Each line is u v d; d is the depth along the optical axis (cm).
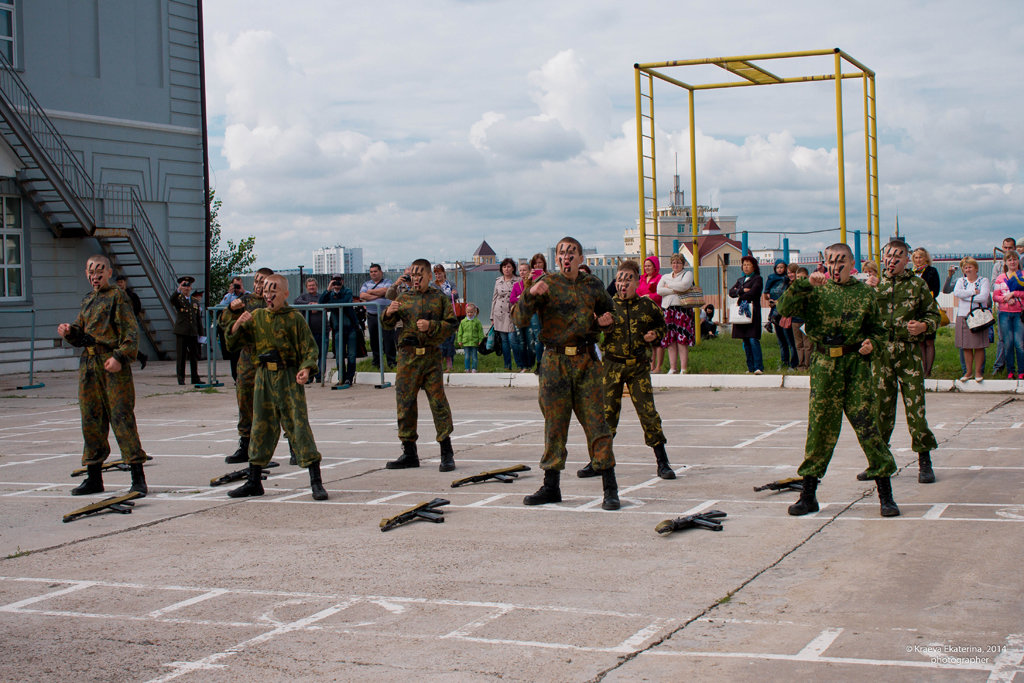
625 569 627
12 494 951
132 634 534
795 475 917
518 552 677
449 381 1880
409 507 827
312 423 1457
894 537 675
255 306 1149
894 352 856
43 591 621
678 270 1755
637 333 922
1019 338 1482
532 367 1894
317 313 1969
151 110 2683
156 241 2645
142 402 1753
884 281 866
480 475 939
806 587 575
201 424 1473
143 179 2666
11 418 1579
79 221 2377
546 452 830
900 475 897
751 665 460
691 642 494
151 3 2680
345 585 613
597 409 805
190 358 1973
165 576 647
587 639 503
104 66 2577
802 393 1581
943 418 1247
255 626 541
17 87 2369
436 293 1024
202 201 2816
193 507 866
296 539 736
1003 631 492
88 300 923
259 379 894
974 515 728
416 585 607
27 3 2409
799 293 726
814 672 449
